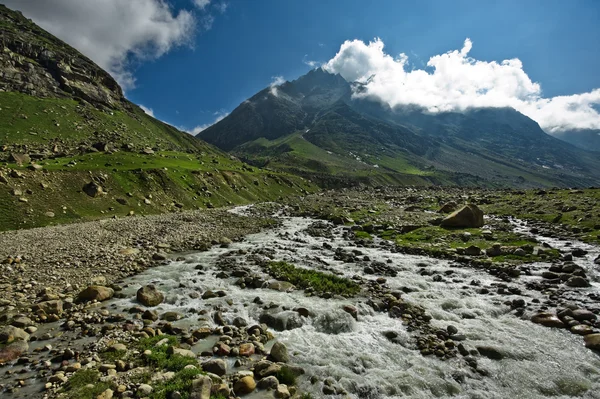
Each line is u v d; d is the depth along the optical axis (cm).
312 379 1293
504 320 1898
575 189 8744
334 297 2189
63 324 1662
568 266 2750
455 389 1277
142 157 9762
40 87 15188
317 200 11119
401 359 1472
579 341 1652
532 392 1272
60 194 5356
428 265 3103
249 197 10712
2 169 5100
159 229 4612
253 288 2359
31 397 1077
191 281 2444
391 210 7856
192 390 1130
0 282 2211
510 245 3662
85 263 2800
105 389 1122
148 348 1429
